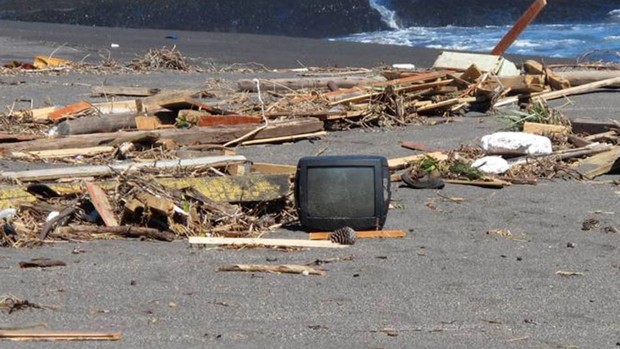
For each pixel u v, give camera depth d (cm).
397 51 8088
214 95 4884
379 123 4216
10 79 5441
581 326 1864
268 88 5006
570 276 2206
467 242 2498
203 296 1953
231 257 2262
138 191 2542
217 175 2900
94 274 2089
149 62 6216
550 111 4138
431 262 2280
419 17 10388
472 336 1777
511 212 2841
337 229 2500
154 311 1848
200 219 2536
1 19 10888
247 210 2667
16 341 1653
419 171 3212
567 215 2825
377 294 2011
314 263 2230
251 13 10481
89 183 2620
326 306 1919
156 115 3906
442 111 4475
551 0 10631
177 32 9538
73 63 6156
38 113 4078
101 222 2511
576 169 3388
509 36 5612
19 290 1952
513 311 1941
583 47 8631
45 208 2547
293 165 3359
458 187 3152
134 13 10650
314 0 10562
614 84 5062
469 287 2091
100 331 1717
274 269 2142
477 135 4034
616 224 2734
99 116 3781
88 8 10819
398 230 2569
